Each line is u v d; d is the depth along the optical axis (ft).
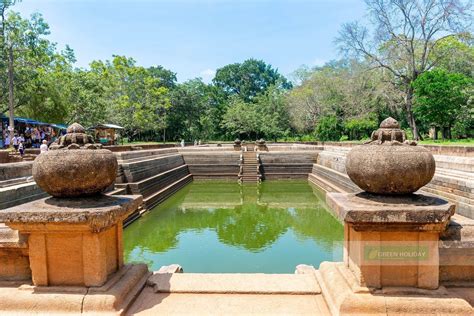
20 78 72.02
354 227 10.16
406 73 92.43
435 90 73.00
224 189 71.56
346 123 122.21
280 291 11.93
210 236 35.76
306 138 148.77
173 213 47.32
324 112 137.69
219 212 48.19
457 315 9.66
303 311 10.71
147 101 134.10
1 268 11.48
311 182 80.94
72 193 10.66
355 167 10.77
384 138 11.05
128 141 142.92
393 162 10.03
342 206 10.27
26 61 73.56
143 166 56.24
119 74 131.13
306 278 12.99
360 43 93.09
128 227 38.73
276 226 40.19
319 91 139.33
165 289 12.04
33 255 10.64
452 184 29.58
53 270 10.68
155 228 38.99
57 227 10.15
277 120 164.04
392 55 89.61
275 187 74.28
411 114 89.71
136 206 12.42
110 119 124.47
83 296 10.19
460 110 76.43
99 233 10.57
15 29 68.33
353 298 9.96
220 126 181.68
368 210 9.75
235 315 10.45
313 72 159.53
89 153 10.70
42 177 10.42
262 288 12.11
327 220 43.14
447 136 99.96
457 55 87.92
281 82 199.52
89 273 10.54
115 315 9.91
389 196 10.57
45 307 10.16
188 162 88.58
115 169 11.48
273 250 30.76
